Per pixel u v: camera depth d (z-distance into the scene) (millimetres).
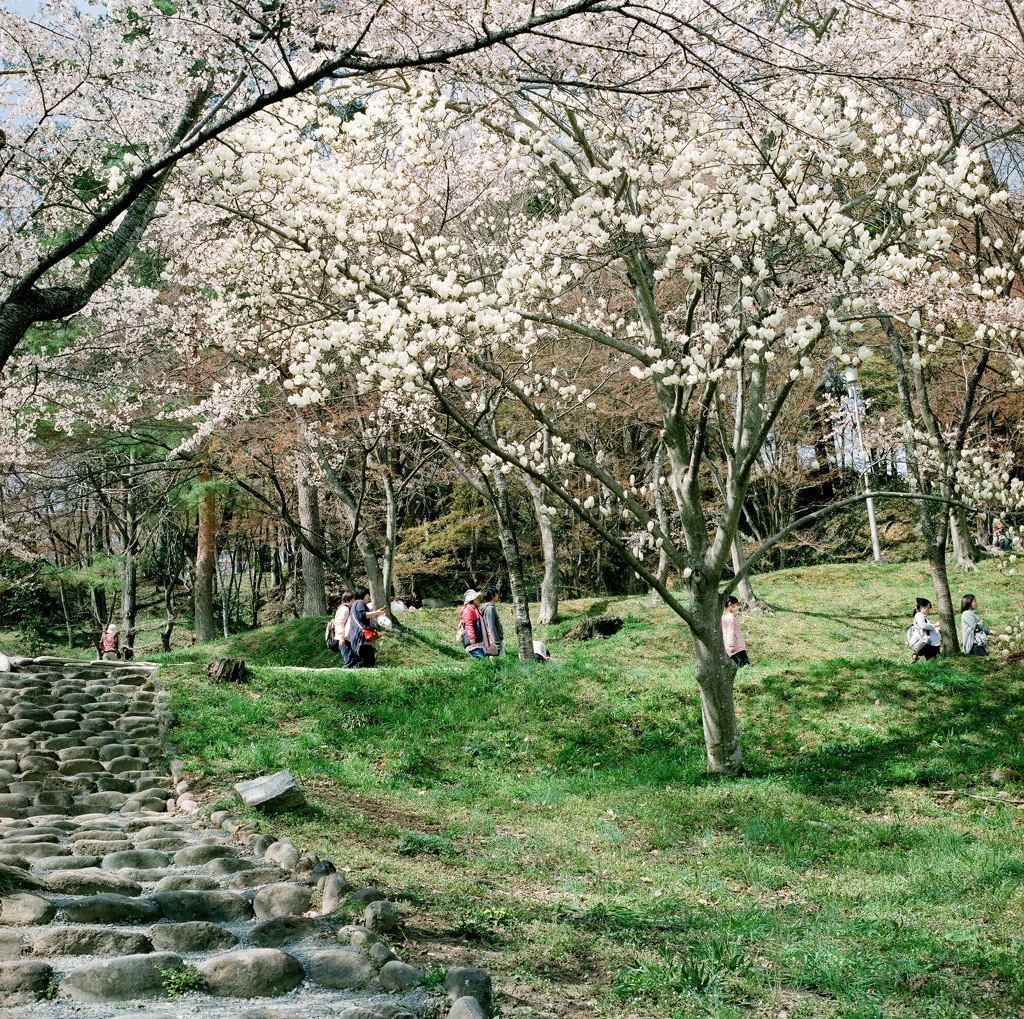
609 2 7156
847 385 22469
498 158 9695
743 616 19547
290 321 10047
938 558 14906
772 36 8664
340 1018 3406
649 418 20203
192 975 3750
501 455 9016
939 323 11492
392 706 12516
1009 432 23297
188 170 7598
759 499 30297
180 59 7016
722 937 5121
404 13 5953
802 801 9297
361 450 19734
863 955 4930
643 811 8953
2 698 10805
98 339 13742
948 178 8172
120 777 8508
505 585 32281
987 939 5258
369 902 4902
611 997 4121
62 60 7805
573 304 15359
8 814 7098
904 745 11562
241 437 18438
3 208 8547
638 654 17172
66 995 3523
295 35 5906
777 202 8281
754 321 8148
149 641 32844
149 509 23062
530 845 7562
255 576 38062
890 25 9391
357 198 8547
